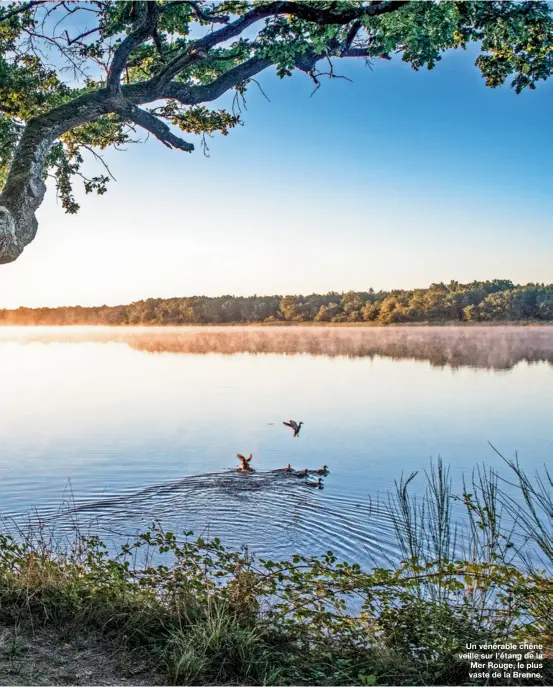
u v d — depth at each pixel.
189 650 5.24
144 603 6.10
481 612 5.76
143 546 12.14
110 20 10.44
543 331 152.50
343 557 12.34
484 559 6.50
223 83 9.34
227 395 38.84
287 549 12.81
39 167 7.93
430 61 8.96
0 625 5.85
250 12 8.27
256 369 57.97
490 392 39.31
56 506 15.72
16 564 7.20
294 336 143.75
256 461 20.75
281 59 8.38
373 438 24.52
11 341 147.12
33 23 11.35
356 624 5.92
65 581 6.41
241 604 5.95
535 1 8.95
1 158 11.91
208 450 22.55
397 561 12.00
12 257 7.43
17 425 28.14
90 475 18.81
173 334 180.12
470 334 144.50
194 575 6.46
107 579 6.54
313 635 5.79
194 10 9.65
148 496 16.62
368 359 69.25
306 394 39.00
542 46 9.78
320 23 8.09
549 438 24.14
